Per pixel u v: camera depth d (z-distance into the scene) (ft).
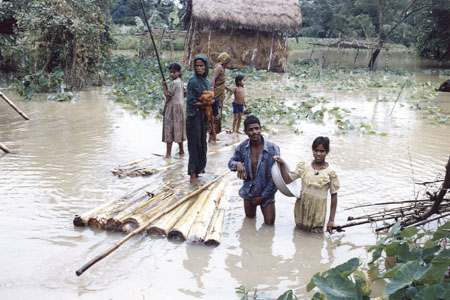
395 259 12.76
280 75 71.41
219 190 18.85
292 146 26.91
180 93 23.56
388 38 148.25
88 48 50.72
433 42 90.17
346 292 9.91
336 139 29.09
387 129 32.37
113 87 49.65
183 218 16.03
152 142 27.68
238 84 30.04
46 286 12.05
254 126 15.69
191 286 12.24
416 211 15.30
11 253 13.78
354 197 19.01
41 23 47.16
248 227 16.17
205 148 19.83
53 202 17.87
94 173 21.45
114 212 16.08
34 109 37.60
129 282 12.36
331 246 14.84
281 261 13.75
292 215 17.31
